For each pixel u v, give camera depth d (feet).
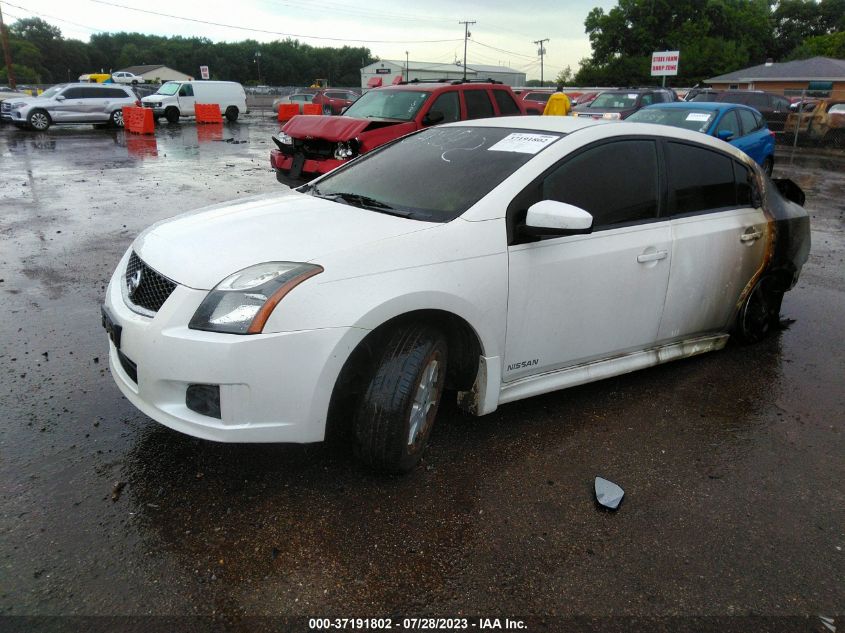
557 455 10.72
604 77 208.74
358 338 8.61
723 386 13.60
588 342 11.65
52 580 7.59
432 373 9.63
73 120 79.10
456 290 9.43
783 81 156.15
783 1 264.11
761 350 15.67
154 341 8.50
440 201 10.64
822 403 13.00
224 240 9.40
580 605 7.61
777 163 60.29
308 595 7.56
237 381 8.21
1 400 11.73
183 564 7.93
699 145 13.39
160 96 95.45
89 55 442.50
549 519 9.09
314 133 27.96
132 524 8.59
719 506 9.59
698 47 204.23
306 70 453.58
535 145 11.36
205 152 58.65
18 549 8.05
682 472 10.42
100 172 43.50
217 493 9.29
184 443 10.52
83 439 10.55
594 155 11.53
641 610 7.57
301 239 9.26
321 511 9.00
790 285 16.21
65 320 15.94
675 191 12.76
